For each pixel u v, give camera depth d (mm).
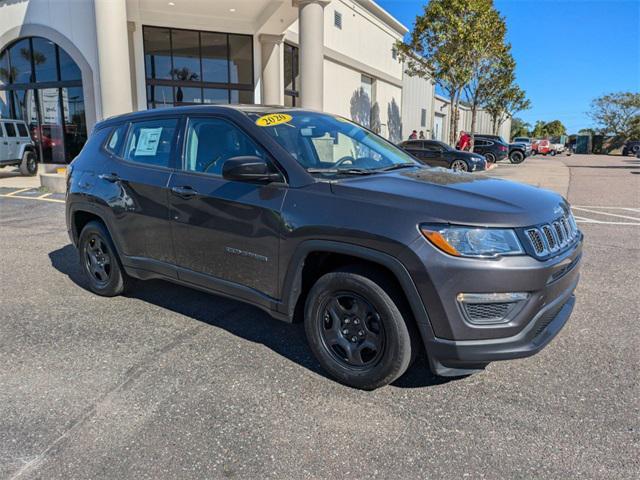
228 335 3887
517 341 2688
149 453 2480
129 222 4188
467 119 51250
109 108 13820
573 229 3266
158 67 17625
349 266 2994
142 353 3572
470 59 22641
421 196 2838
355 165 3613
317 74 14500
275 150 3330
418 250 2646
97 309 4441
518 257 2633
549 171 22125
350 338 3072
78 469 2363
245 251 3383
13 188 13172
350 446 2535
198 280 3754
